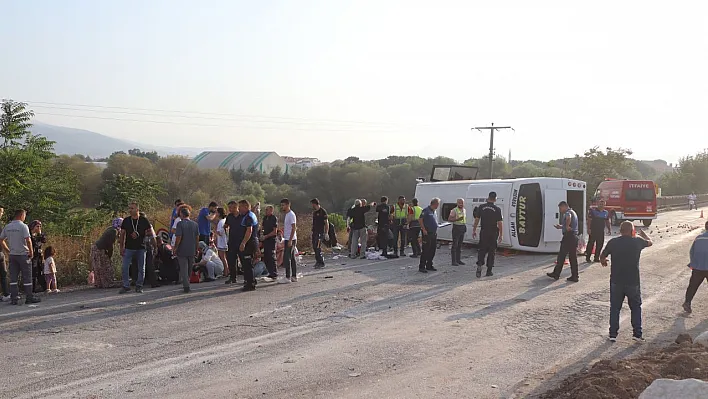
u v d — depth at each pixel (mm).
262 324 9094
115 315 9727
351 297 11250
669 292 11867
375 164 80500
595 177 49094
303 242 20391
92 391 6180
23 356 7441
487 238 13820
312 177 75250
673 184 71812
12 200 20047
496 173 71375
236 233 12398
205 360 7250
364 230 18141
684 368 5902
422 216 14586
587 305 10461
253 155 99062
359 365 7055
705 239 9734
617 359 7270
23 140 22375
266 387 6301
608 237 25188
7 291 11195
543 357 7402
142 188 25453
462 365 7066
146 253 12539
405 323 9141
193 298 11203
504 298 11117
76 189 24141
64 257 13891
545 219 18422
